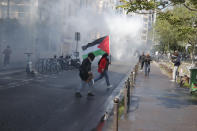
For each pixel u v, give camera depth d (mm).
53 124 5293
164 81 14617
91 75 8500
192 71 10219
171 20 9805
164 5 8664
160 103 8086
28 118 5586
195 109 7445
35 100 7438
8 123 5133
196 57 33312
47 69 15648
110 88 10773
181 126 5566
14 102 6992
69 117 5910
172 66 20234
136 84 12641
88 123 5512
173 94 10102
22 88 9320
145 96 9234
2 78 11742
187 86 12547
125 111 6320
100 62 10664
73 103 7426
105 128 5188
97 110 6730
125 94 6352
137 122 5699
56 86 10312
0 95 7816
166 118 6211
